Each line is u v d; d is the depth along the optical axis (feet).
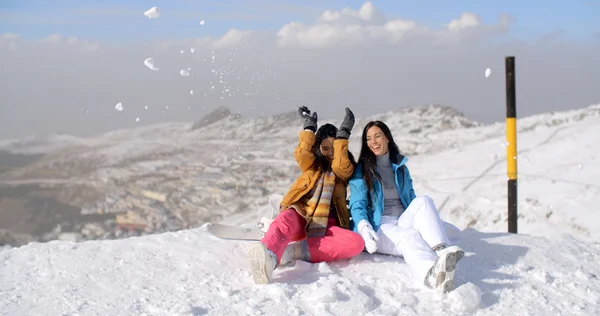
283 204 12.80
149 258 12.64
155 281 11.24
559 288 11.03
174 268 12.01
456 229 14.07
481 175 41.09
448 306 10.02
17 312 9.85
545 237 14.52
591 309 10.09
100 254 12.98
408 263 11.24
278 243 11.30
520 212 31.53
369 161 12.81
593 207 30.27
